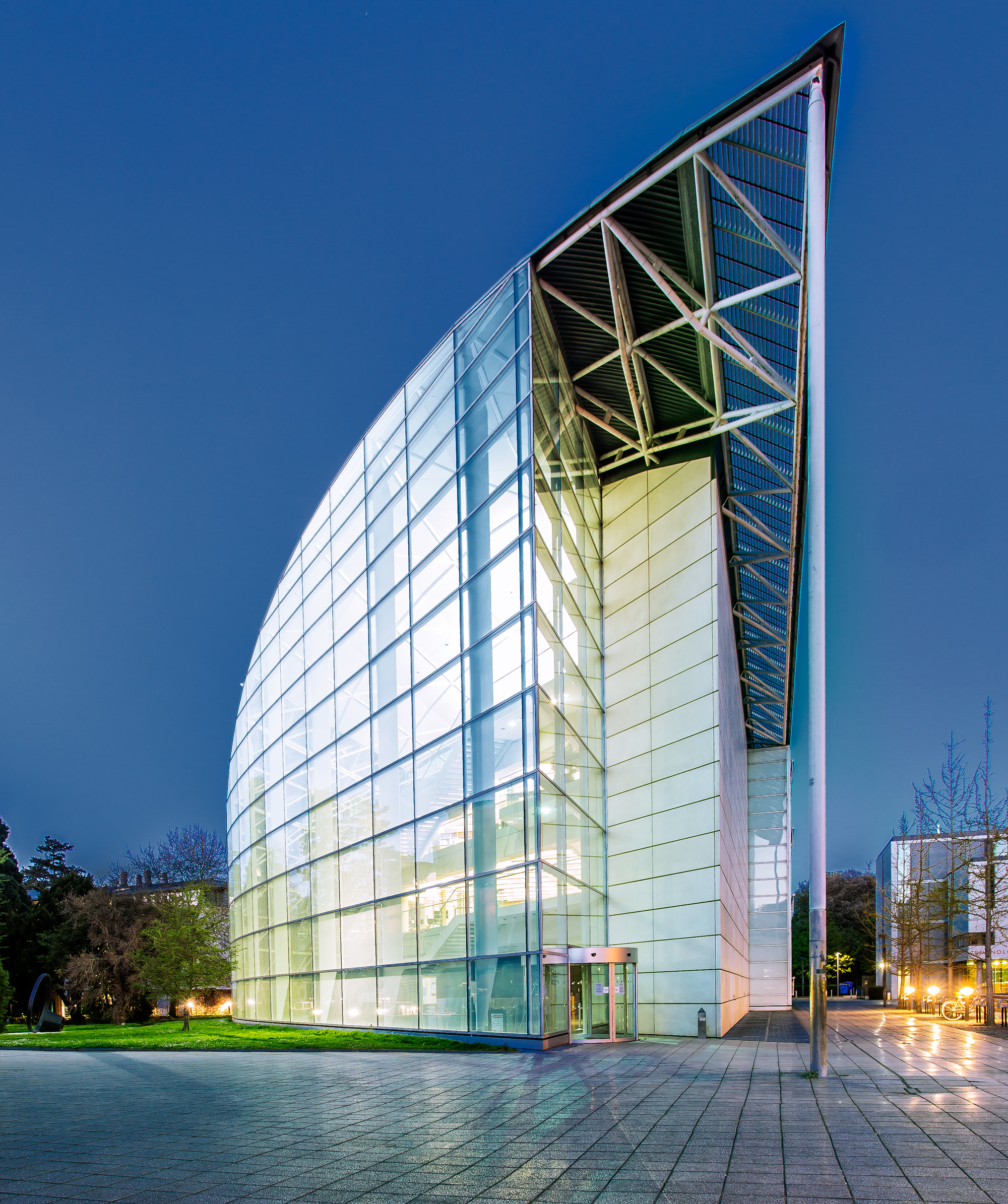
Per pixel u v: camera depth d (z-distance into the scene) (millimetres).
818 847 13727
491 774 20469
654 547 25266
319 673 32438
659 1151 8312
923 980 46094
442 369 25203
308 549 34812
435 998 21922
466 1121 10047
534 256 20688
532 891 18672
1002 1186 6934
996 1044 19438
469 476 22875
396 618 26266
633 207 18516
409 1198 6945
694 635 23312
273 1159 8430
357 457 30641
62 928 51719
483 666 21250
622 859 24672
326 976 29094
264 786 38406
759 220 16875
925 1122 9484
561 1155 8250
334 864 29234
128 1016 48781
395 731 25578
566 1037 19734
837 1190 6898
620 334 21562
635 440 26344
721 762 22469
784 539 29484
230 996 56094
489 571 21422
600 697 25953
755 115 15688
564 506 23516
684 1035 21844
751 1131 9125
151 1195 7199
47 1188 7480
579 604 24625
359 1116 10680
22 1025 47406
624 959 20797
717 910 21406
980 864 37656
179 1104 12133
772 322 20859
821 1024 13383
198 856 57219
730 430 23281
